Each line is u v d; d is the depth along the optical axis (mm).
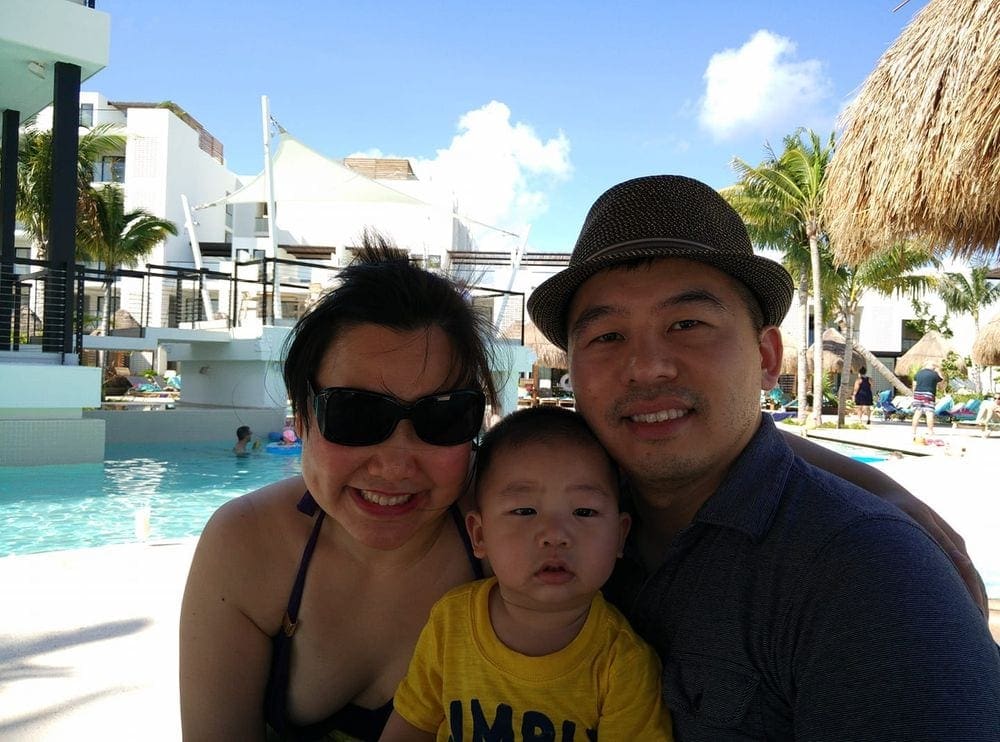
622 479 2170
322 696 2123
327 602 2064
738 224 1971
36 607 4840
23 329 22000
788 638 1565
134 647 4195
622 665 1845
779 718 1614
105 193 30672
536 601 1910
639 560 2076
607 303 1834
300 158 23219
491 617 2025
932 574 1455
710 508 1729
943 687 1299
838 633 1456
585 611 1978
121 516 9391
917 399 23125
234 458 14281
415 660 2064
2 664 3951
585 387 1892
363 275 1945
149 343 16672
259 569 2055
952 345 41875
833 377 36062
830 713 1430
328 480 1889
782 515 1660
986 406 24141
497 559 1988
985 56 5340
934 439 19484
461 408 1913
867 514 1592
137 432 15672
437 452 1890
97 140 29391
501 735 1900
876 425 27703
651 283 1795
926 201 6070
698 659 1713
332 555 2061
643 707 1805
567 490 1959
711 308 1777
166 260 44562
